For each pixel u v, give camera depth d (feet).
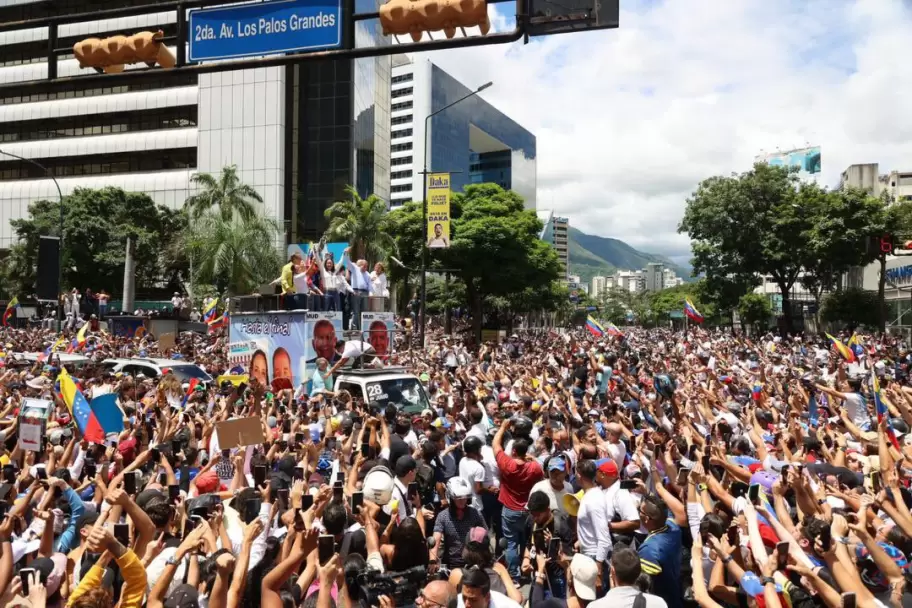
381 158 259.60
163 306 200.54
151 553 15.33
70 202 199.00
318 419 35.50
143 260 200.34
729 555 17.26
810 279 189.88
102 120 239.50
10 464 24.18
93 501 23.39
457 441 33.22
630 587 15.30
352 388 46.21
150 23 213.25
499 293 155.22
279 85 220.43
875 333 154.10
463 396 40.16
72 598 13.75
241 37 26.07
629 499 21.04
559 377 58.08
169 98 230.48
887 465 23.35
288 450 28.60
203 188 223.51
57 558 16.11
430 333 145.28
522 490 24.95
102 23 220.23
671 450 23.94
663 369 61.05
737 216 187.32
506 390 47.96
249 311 57.47
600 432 33.30
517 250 149.38
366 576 15.85
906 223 165.27
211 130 224.74
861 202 166.09
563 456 24.70
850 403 40.63
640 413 39.65
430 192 85.46
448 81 455.22
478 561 17.30
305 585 15.64
